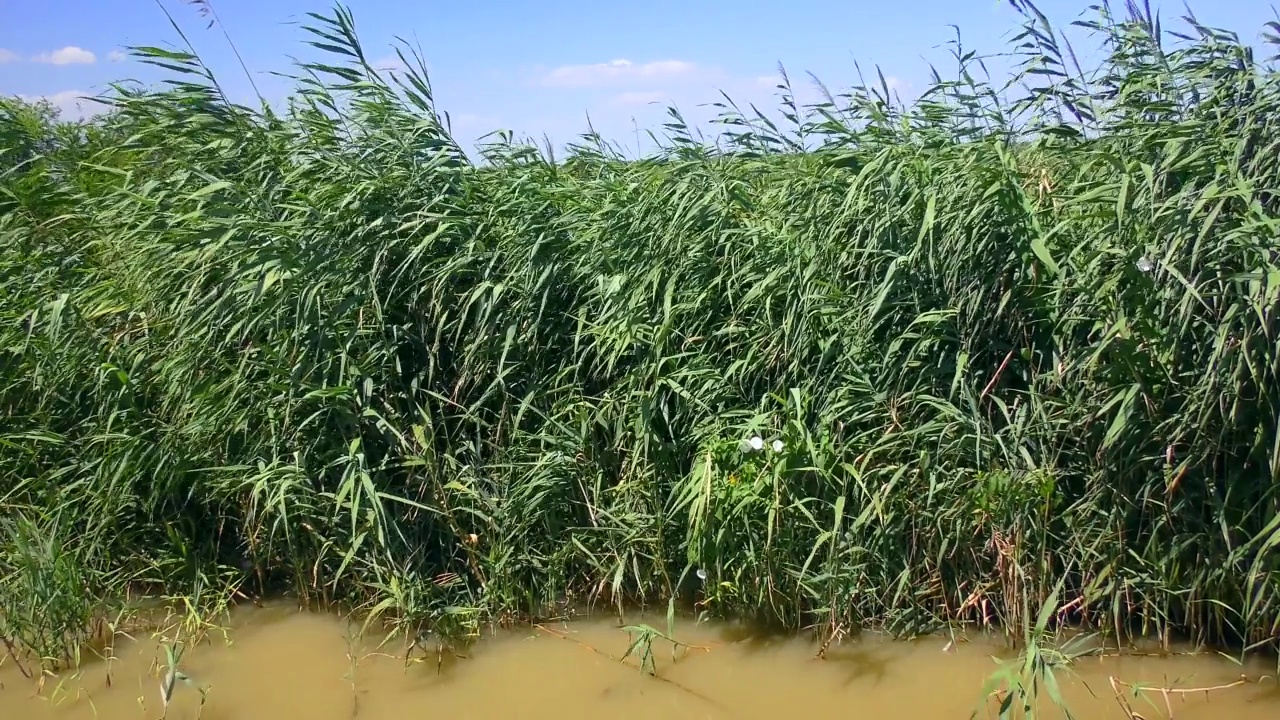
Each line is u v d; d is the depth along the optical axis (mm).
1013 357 4910
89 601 5047
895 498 4699
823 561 4770
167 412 5703
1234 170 4141
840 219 5133
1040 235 4516
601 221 5840
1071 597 4613
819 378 5137
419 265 5660
